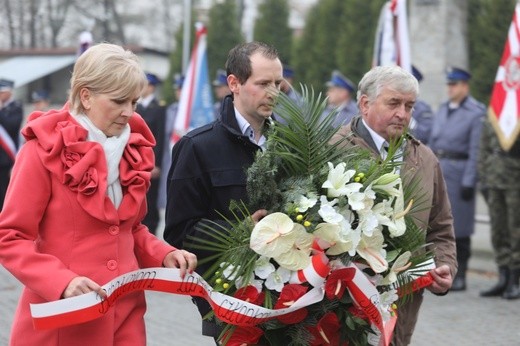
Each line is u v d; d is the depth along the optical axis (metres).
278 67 4.32
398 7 11.09
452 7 15.36
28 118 3.92
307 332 4.03
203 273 4.25
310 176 4.02
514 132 9.38
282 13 25.06
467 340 7.96
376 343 4.20
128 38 43.47
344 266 3.96
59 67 29.03
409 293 4.36
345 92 11.59
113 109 3.77
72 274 3.65
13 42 40.19
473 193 10.15
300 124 4.05
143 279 3.88
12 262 3.69
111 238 3.81
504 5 18.41
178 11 42.34
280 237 3.85
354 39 21.39
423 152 4.82
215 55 25.52
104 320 3.81
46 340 3.80
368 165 4.05
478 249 12.66
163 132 13.02
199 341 7.86
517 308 9.20
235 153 4.34
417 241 4.23
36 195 3.73
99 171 3.76
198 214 4.32
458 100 10.34
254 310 3.88
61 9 40.31
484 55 18.44
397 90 4.65
